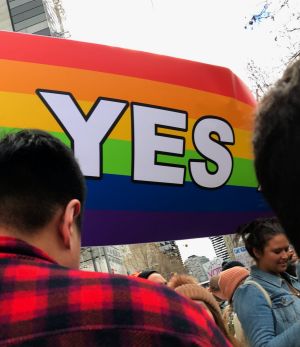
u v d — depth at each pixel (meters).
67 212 1.10
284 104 0.59
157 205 2.71
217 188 2.94
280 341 1.90
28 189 1.06
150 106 2.75
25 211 1.04
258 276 2.36
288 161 0.58
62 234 1.08
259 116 0.63
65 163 1.15
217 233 2.98
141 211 2.66
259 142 0.62
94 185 2.52
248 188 3.05
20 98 2.38
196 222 2.87
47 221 1.06
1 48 2.41
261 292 2.24
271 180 0.61
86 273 0.97
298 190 0.57
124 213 2.61
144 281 0.99
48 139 1.18
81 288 0.92
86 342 0.84
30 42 2.48
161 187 2.73
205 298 2.08
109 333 0.86
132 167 2.64
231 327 2.96
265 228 2.37
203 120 2.95
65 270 0.97
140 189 2.66
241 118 3.09
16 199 1.05
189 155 2.85
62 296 0.90
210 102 3.00
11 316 0.87
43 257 1.02
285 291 2.29
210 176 2.91
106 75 2.64
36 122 2.40
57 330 0.85
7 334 0.85
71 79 2.54
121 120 2.64
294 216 0.58
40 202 1.06
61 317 0.87
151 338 0.86
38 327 0.85
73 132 2.48
